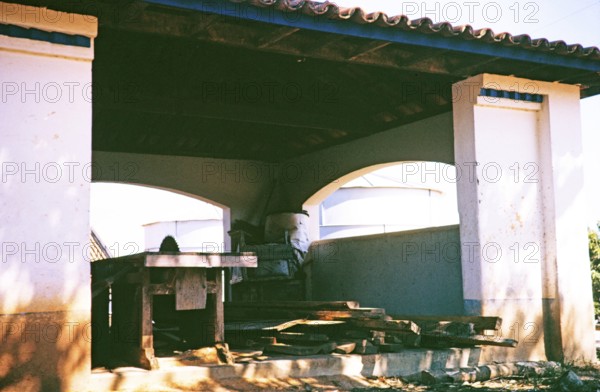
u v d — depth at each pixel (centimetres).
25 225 617
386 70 966
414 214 2091
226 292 1253
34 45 630
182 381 660
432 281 975
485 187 859
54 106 639
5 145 615
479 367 788
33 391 604
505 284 858
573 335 881
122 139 1216
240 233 1301
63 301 626
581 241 905
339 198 2006
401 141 1073
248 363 697
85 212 645
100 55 919
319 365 725
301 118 1059
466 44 777
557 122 906
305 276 1264
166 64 965
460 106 881
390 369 763
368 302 1106
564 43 814
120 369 668
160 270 713
